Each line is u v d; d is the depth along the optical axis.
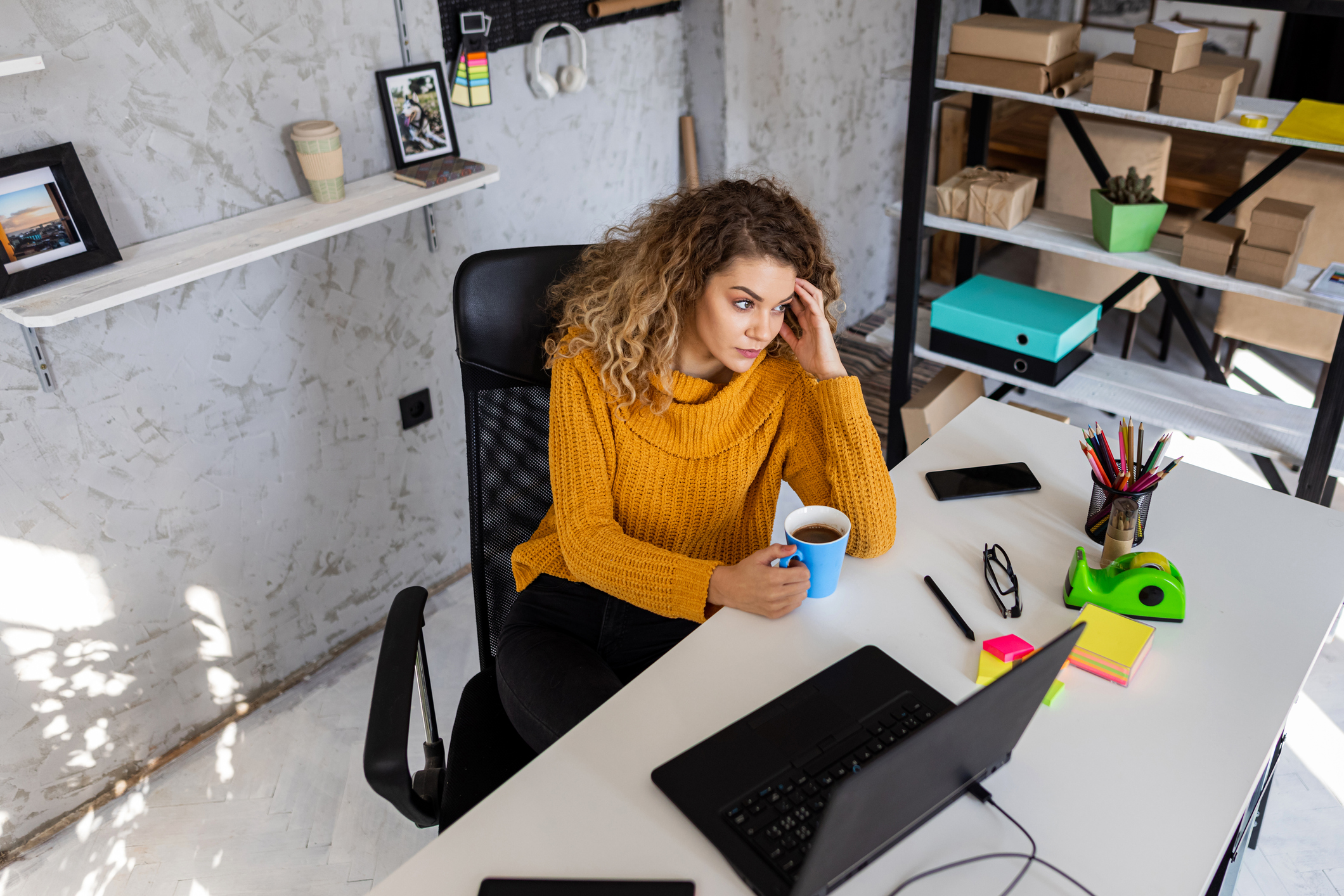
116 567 1.82
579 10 2.49
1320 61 3.44
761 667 1.15
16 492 1.65
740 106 2.88
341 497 2.17
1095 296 3.05
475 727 1.39
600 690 1.25
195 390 1.83
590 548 1.33
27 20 1.45
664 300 1.30
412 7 1.95
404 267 2.11
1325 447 2.05
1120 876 0.90
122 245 1.65
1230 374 3.18
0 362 1.56
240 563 2.02
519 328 1.45
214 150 1.72
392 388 2.18
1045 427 1.62
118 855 1.82
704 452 1.41
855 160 3.45
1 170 1.44
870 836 0.87
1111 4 3.75
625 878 0.91
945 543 1.36
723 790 0.98
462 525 2.49
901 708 1.07
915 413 2.59
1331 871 1.70
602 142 2.70
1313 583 1.27
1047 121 3.57
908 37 3.49
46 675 1.79
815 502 1.40
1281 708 1.08
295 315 1.94
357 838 1.84
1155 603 1.20
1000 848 0.93
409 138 1.99
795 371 1.46
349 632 2.29
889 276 3.88
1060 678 1.13
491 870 0.92
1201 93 1.99
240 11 1.68
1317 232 2.52
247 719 2.11
